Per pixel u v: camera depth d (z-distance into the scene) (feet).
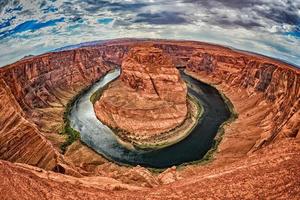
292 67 390.63
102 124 362.12
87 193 115.03
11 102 270.87
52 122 363.15
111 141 324.39
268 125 325.01
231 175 126.41
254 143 297.12
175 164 278.26
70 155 289.53
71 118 383.24
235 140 312.50
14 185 109.70
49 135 327.67
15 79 359.05
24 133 226.38
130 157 292.20
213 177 127.65
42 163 214.28
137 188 144.05
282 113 310.86
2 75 340.18
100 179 159.43
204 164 269.64
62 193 111.96
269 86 392.06
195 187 119.65
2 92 246.27
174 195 114.32
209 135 335.06
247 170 128.67
